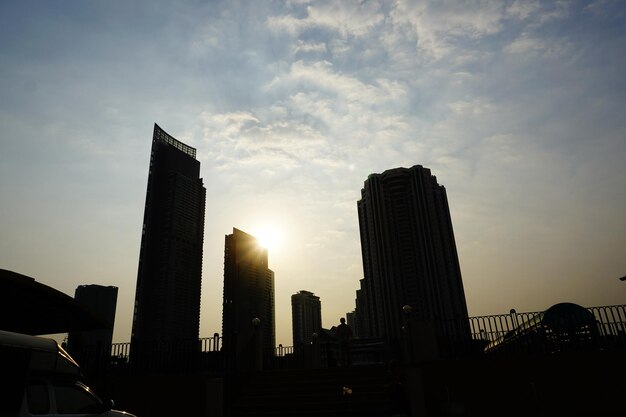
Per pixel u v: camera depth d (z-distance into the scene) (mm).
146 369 16328
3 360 6270
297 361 20953
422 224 135375
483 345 13602
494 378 12594
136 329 168000
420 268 131000
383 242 137375
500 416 12195
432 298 126938
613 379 11516
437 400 12883
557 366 12055
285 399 14508
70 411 7121
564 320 12508
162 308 170250
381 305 132250
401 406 10016
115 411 8039
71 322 12383
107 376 16078
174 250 182000
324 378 15594
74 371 7613
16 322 12109
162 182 191875
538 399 11953
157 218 185750
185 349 16484
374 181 145375
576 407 11578
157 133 196750
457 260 135500
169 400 15242
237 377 15672
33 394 6617
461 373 12977
